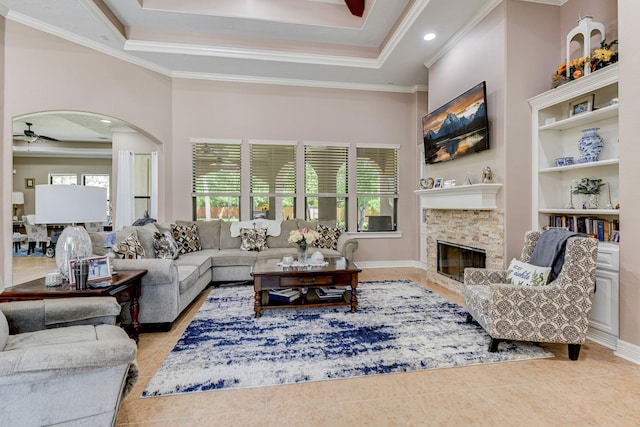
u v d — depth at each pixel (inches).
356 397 74.0
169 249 153.5
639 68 88.2
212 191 212.4
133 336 101.6
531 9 133.0
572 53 129.9
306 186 223.0
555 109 131.3
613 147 113.8
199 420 66.1
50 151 351.6
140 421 65.5
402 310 133.6
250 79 212.7
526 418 66.4
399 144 233.0
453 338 105.6
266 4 167.3
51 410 48.0
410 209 235.3
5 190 140.3
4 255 139.9
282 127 218.1
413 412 68.6
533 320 91.8
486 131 137.0
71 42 158.9
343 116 225.5
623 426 63.9
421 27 154.3
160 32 175.9
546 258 102.4
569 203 129.7
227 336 107.9
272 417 67.1
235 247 198.2
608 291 99.0
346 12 175.5
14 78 142.5
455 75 164.9
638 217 89.0
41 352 46.4
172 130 206.2
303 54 189.8
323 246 199.2
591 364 89.0
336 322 120.4
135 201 256.4
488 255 140.6
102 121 236.8
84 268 84.8
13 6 136.4
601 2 118.8
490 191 135.1
